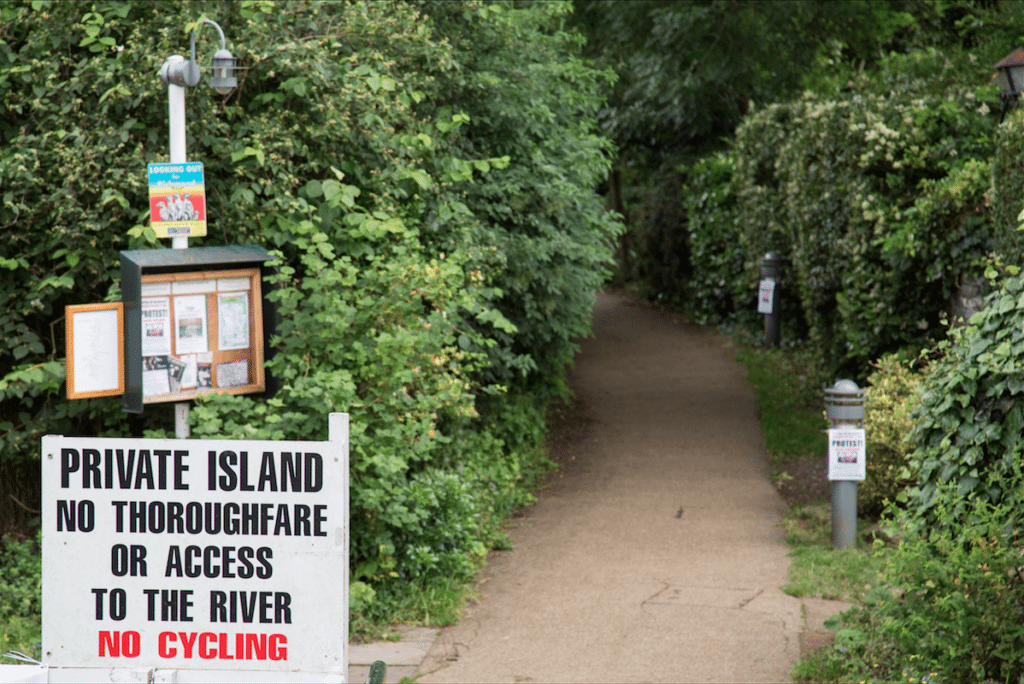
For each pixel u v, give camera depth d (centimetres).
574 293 1009
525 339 1002
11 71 664
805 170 1331
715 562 787
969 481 529
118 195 635
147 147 674
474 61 895
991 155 1091
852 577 733
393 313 664
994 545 484
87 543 367
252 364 602
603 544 843
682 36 1505
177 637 367
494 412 1033
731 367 1597
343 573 362
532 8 994
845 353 1288
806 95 1421
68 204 635
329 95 688
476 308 745
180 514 365
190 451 363
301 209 679
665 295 2198
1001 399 523
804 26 1513
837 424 816
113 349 562
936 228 1027
